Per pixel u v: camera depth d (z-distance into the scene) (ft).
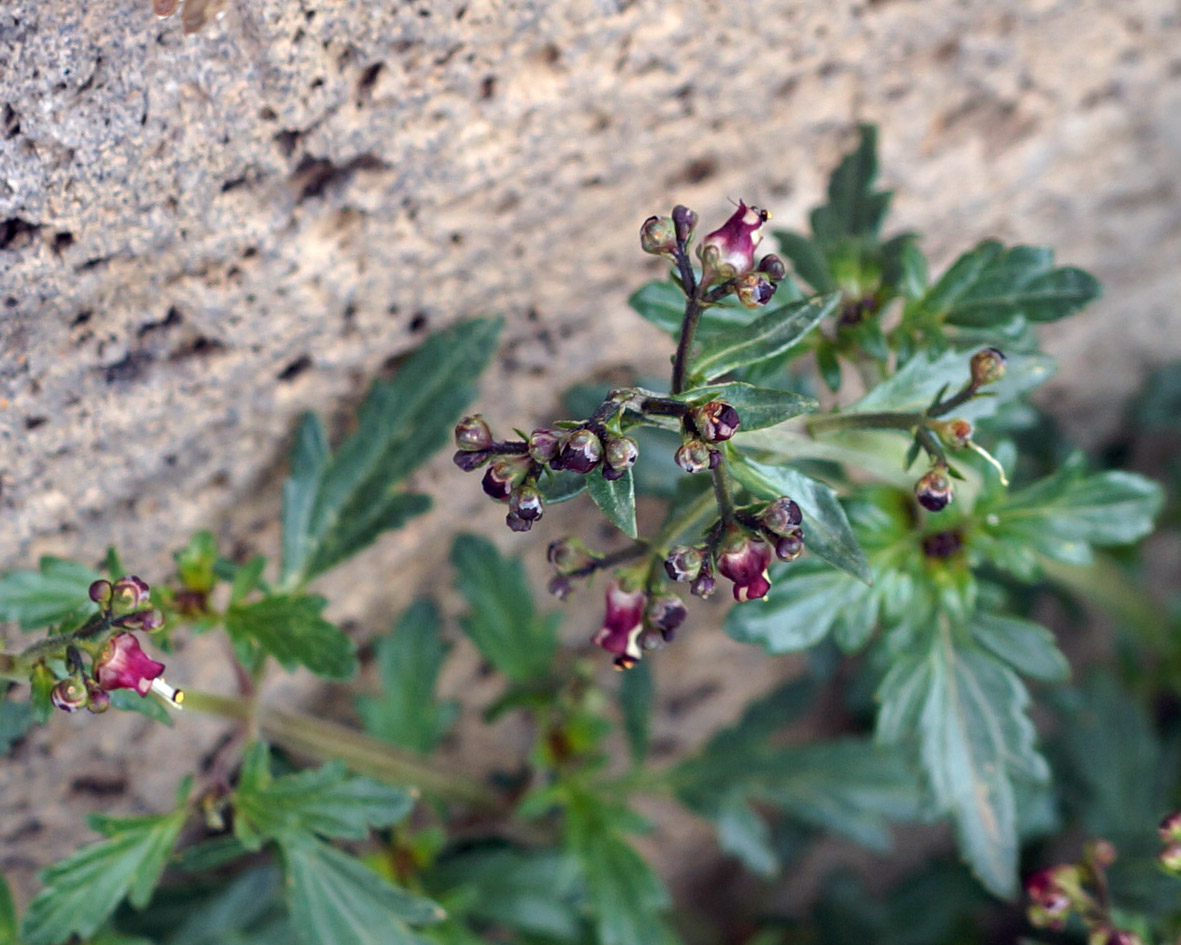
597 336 0.89
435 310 0.84
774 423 0.68
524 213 0.83
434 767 0.92
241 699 0.82
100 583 0.70
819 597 0.80
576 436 0.65
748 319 0.80
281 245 0.78
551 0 0.77
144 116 0.73
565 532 0.96
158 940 0.93
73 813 0.88
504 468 0.67
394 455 0.85
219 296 0.78
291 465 0.84
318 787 0.80
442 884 0.96
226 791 0.82
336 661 0.79
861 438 0.79
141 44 0.72
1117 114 0.96
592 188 0.84
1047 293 0.80
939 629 0.82
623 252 0.87
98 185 0.73
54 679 0.71
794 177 0.90
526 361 0.89
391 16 0.75
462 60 0.77
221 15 0.72
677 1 0.79
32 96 0.71
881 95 0.90
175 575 0.85
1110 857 0.82
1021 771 0.82
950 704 0.82
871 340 0.81
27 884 0.89
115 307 0.77
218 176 0.75
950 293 0.81
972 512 0.81
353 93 0.76
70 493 0.80
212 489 0.85
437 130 0.78
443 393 0.85
